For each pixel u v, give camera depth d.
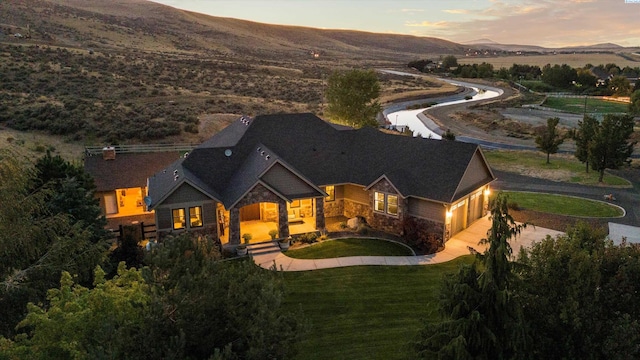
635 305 10.26
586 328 10.31
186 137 57.28
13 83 64.56
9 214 12.37
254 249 26.09
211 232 27.17
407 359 15.20
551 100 112.00
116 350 8.20
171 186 25.92
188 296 8.90
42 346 9.41
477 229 29.61
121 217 32.75
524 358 10.55
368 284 21.94
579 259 10.62
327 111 58.78
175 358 8.26
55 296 10.73
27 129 52.25
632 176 44.06
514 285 11.32
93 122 56.16
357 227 29.25
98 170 33.53
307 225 29.59
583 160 45.06
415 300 20.28
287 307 19.78
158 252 9.77
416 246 26.72
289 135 32.41
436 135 70.00
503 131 72.06
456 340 10.49
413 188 27.84
